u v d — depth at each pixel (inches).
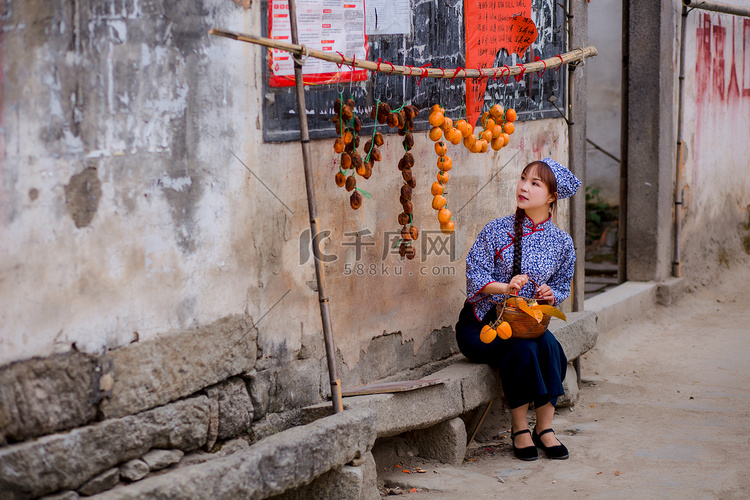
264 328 128.3
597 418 180.2
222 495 100.8
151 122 106.9
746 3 329.1
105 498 92.1
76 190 98.0
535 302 149.6
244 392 125.5
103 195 101.2
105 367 102.5
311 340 138.3
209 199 116.2
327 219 140.6
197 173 114.0
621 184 287.1
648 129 275.9
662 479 140.2
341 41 139.2
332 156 141.0
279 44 112.0
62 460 96.9
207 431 118.2
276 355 131.0
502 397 179.0
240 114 120.8
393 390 138.0
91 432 100.7
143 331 107.5
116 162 102.6
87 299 100.0
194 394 117.0
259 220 125.6
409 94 157.0
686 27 284.8
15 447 92.7
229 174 119.4
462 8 170.9
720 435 165.3
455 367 160.7
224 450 121.0
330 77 136.9
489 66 180.1
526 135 200.1
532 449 155.1
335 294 143.7
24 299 93.2
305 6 132.1
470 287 155.7
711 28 307.7
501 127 159.0
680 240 293.0
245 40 105.7
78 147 98.0
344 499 121.4
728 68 324.5
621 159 286.4
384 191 153.6
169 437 111.6
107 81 101.0
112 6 101.1
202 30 113.7
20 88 91.7
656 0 269.1
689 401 190.9
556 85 210.2
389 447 154.5
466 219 179.6
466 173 178.1
